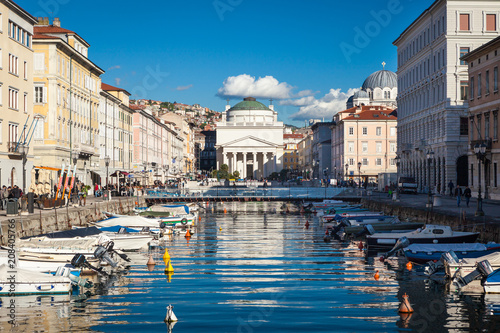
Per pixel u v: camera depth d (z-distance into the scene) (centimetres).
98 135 9206
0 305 2478
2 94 5478
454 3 7875
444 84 8056
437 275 3109
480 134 6412
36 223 4147
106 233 4166
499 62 5862
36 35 6819
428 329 2112
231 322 2209
